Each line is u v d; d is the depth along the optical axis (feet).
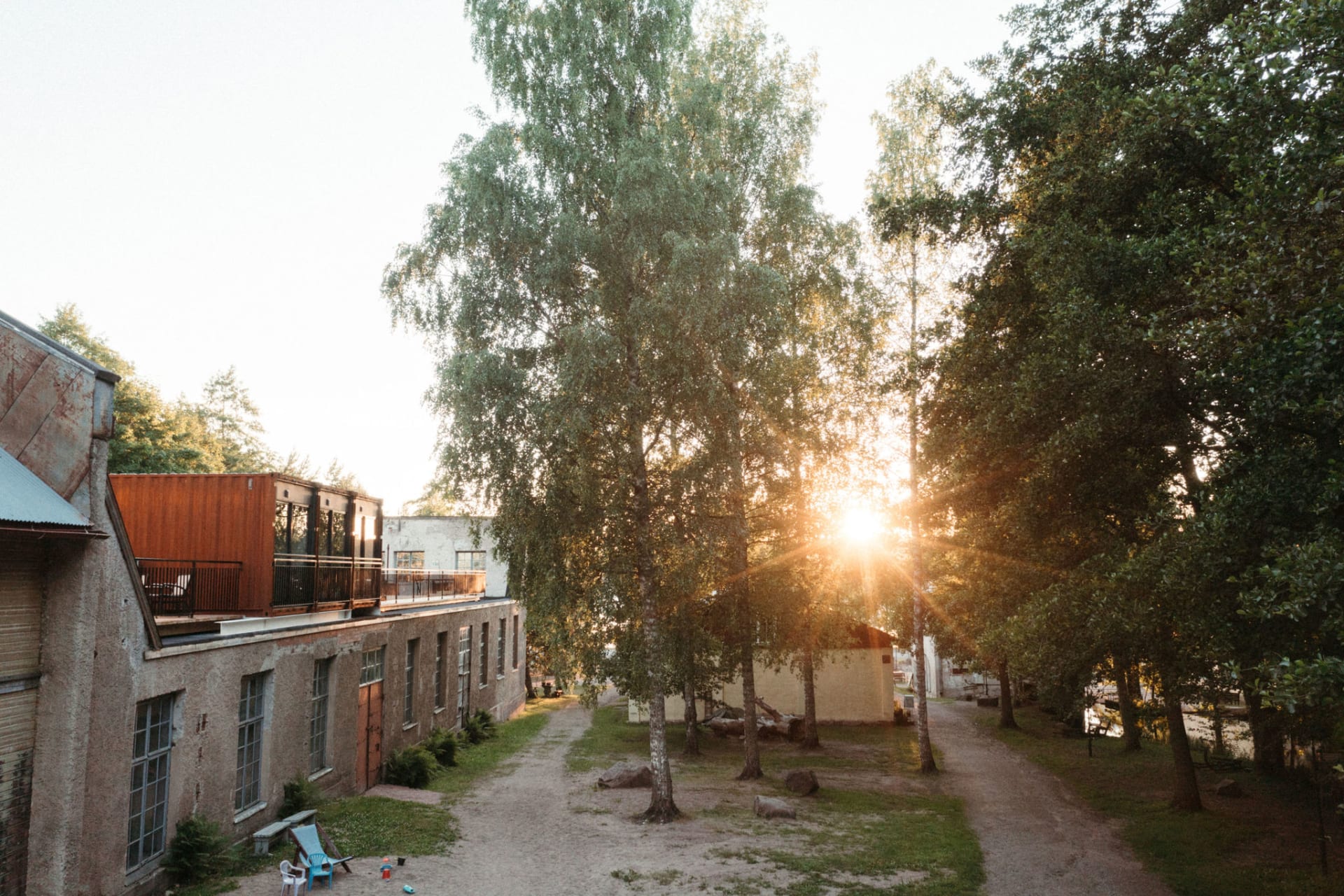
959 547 52.54
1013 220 49.19
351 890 37.45
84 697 30.63
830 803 61.72
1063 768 79.87
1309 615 24.71
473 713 91.66
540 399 52.42
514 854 45.60
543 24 55.98
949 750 90.99
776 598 71.31
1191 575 29.96
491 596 122.21
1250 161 26.61
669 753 84.74
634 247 51.16
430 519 130.00
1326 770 55.98
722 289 51.62
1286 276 24.90
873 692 113.19
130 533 48.47
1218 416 36.42
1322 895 38.60
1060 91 47.62
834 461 68.59
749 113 68.44
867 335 70.85
